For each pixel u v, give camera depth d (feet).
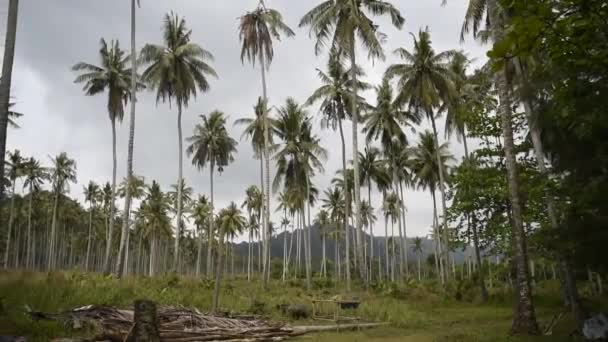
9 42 32.89
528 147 58.18
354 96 77.61
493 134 58.49
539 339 31.71
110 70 96.89
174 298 47.34
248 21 86.22
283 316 47.98
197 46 97.09
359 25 75.36
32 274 45.98
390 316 49.85
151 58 95.86
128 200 73.36
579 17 13.74
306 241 117.80
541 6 13.01
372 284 98.43
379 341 35.19
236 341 32.65
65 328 29.12
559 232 33.58
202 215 165.58
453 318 53.98
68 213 200.23
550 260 52.54
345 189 102.78
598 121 23.22
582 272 43.78
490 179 60.44
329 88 96.53
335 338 36.78
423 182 130.00
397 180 130.31
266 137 89.71
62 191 163.02
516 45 13.66
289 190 129.18
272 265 261.24
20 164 146.82
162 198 165.37
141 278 67.00
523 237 37.37
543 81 23.49
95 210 208.64
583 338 31.40
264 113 89.45
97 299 39.68
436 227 124.47
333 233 192.65
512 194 38.70
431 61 93.35
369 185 140.05
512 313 58.70
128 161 75.10
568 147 30.42
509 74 55.62
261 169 109.19
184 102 102.58
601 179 28.04
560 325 40.42
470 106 68.95
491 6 41.52
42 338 26.43
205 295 52.95
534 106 28.63
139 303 25.91
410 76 94.27
